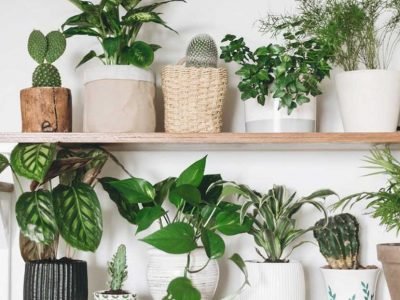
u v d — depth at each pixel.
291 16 1.45
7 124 1.48
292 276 1.27
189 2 1.50
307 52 1.24
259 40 1.48
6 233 1.40
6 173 1.45
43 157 1.20
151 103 1.30
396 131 1.25
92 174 1.32
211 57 1.29
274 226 1.30
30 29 1.50
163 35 1.49
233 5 1.49
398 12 1.38
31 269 1.24
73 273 1.24
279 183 1.45
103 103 1.26
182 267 1.24
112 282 1.27
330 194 1.30
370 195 1.27
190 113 1.26
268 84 1.26
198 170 1.25
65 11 1.50
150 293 1.36
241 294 1.29
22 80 1.49
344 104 1.28
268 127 1.27
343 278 1.28
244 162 1.45
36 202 1.23
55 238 1.31
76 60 1.49
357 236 1.32
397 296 1.21
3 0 1.51
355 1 1.31
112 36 1.34
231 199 1.43
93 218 1.23
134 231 1.44
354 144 1.31
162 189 1.31
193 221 1.29
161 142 1.24
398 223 1.22
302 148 1.41
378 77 1.24
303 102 1.22
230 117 1.46
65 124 1.27
